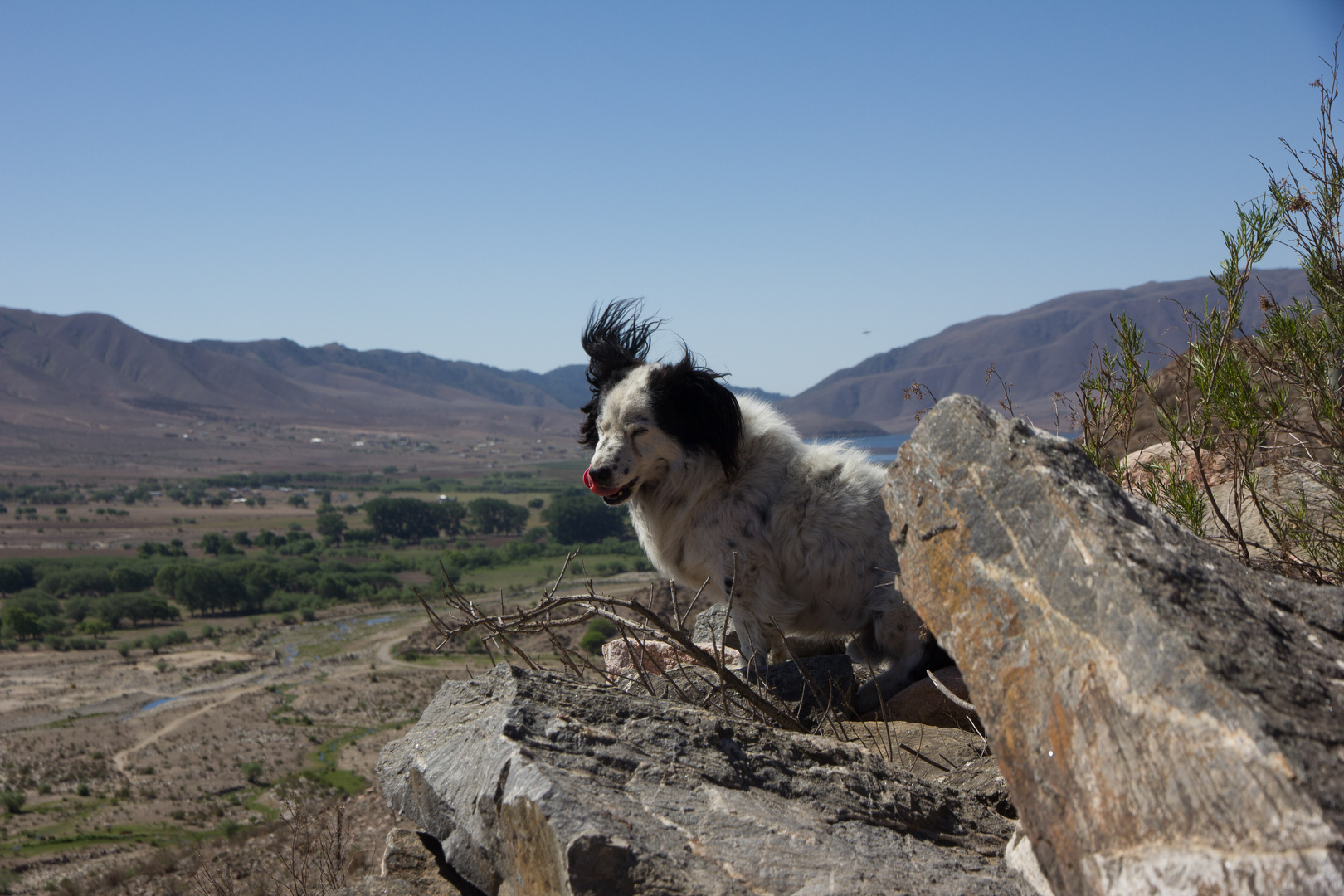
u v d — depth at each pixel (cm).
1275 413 412
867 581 541
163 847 5203
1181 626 188
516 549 19600
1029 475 242
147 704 9944
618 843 222
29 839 5591
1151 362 443
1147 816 176
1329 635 213
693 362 574
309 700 9644
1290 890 146
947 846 289
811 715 478
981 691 229
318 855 766
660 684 491
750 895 218
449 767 311
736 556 558
